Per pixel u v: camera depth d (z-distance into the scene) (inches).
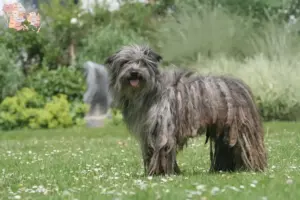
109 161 464.4
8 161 486.0
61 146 626.5
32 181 351.9
